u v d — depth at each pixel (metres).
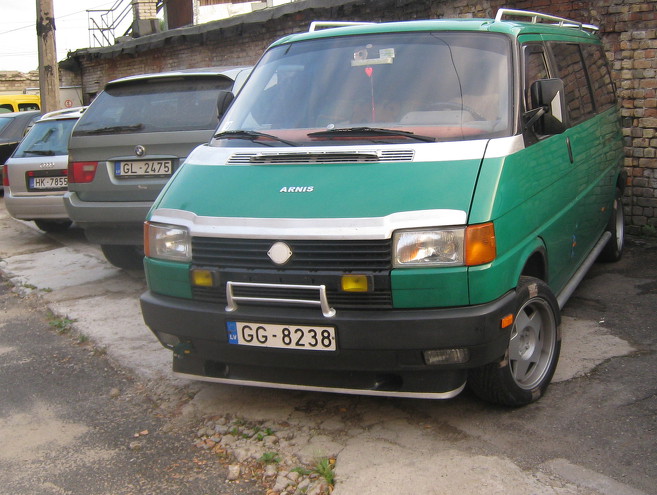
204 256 3.76
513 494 3.14
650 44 7.15
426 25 4.58
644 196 7.48
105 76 19.22
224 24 13.44
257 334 3.62
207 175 4.10
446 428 3.79
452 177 3.56
